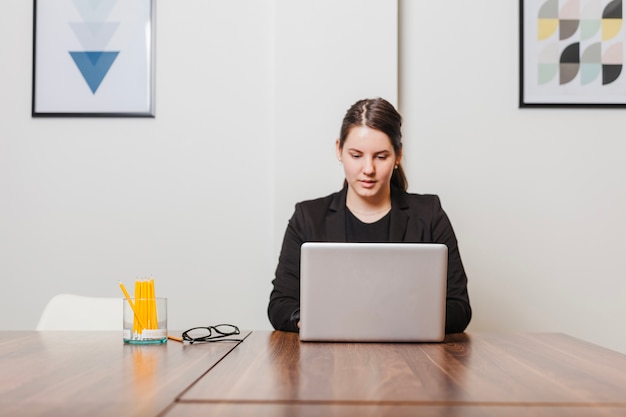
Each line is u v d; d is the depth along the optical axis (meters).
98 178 2.99
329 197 2.33
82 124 3.00
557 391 1.03
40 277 2.98
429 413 0.89
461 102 2.97
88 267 2.99
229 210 2.97
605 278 2.96
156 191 2.99
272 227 2.96
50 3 2.98
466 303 2.03
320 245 1.63
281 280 2.14
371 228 2.26
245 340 1.71
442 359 1.37
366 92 2.89
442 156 2.97
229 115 2.98
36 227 2.99
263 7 2.98
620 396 1.00
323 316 1.64
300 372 1.20
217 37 2.99
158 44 2.99
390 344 1.62
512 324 2.96
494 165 2.97
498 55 2.97
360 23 2.89
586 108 2.96
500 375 1.17
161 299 1.62
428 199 2.29
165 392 1.00
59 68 2.99
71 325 2.14
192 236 2.98
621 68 2.96
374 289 1.63
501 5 2.97
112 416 0.86
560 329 2.96
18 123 3.00
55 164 2.99
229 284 2.96
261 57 2.98
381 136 2.21
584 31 2.96
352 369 1.23
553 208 2.96
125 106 2.99
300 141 2.89
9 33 3.00
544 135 2.97
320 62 2.90
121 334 1.80
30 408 0.90
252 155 2.98
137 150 2.99
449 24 2.97
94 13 2.99
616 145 2.97
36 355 1.39
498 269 2.97
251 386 1.06
